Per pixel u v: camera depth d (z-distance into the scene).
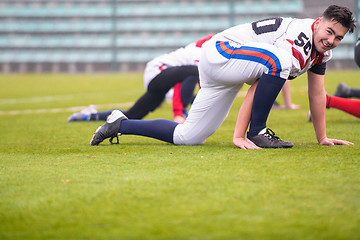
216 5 75.94
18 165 8.77
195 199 6.17
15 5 76.38
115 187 6.84
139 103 14.68
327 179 7.05
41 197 6.43
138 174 7.63
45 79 57.69
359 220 5.29
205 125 10.55
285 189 6.55
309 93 10.51
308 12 74.00
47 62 74.94
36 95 35.47
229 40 10.02
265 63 9.51
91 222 5.43
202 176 7.36
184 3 76.25
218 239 4.86
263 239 4.83
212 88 10.23
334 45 9.51
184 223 5.32
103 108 25.50
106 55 75.19
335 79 44.06
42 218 5.61
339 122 15.53
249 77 9.73
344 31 9.34
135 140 12.14
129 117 14.67
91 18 76.38
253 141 10.12
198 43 14.86
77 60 74.75
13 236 5.08
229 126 15.58
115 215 5.64
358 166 7.94
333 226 5.13
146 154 9.62
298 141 11.48
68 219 5.55
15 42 75.62
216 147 10.43
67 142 12.32
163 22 76.25
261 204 5.91
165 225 5.28
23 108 25.59
